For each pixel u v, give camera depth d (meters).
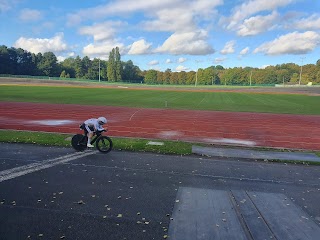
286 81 152.38
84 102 31.41
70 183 7.28
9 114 20.80
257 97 50.56
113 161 9.45
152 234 4.96
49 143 11.55
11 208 5.75
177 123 18.89
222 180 8.02
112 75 142.75
